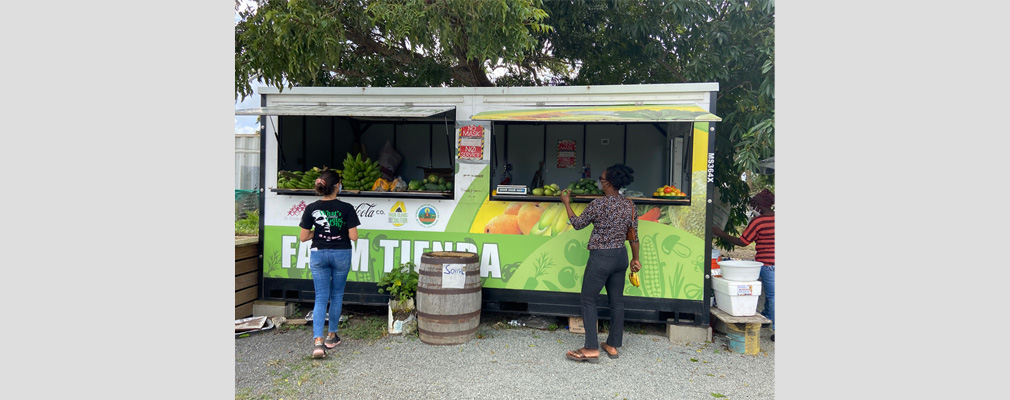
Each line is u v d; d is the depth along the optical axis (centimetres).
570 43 757
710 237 460
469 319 443
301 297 518
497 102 489
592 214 403
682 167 500
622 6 702
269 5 389
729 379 378
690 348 444
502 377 375
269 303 510
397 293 470
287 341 449
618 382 370
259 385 357
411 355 415
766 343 458
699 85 455
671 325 461
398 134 638
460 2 403
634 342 457
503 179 573
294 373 378
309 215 413
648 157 593
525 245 488
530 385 362
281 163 521
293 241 516
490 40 423
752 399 345
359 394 346
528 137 608
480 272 481
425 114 451
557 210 483
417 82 768
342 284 427
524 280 488
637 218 462
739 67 666
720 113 685
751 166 562
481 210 493
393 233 505
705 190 459
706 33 644
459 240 496
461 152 495
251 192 912
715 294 464
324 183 411
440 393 348
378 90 506
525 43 436
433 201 500
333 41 386
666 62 747
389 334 463
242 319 489
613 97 473
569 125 603
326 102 514
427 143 632
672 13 678
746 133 601
